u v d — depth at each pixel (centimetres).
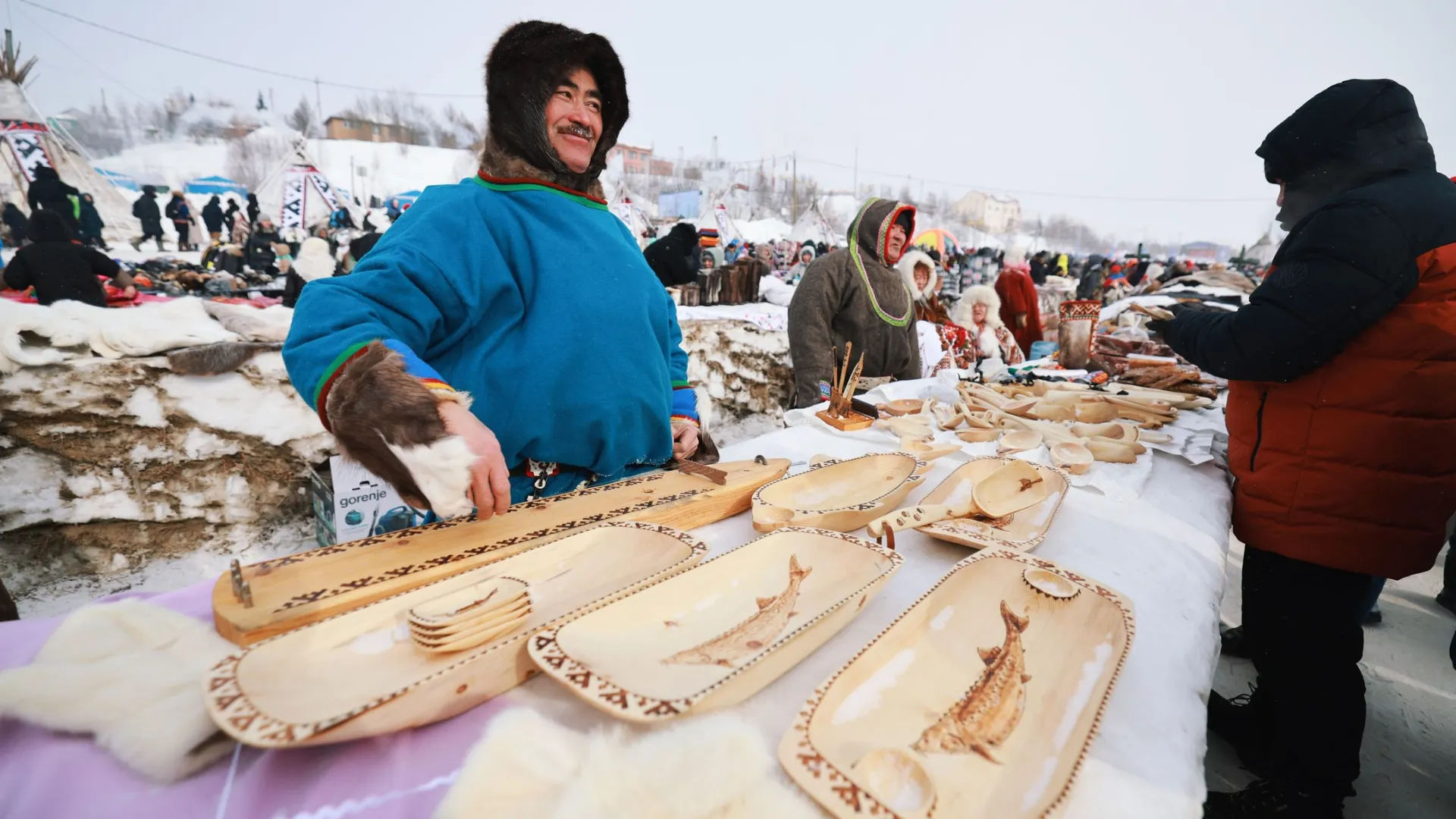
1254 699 170
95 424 245
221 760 51
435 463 75
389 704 51
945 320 371
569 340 110
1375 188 119
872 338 275
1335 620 135
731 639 67
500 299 110
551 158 117
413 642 62
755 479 116
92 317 255
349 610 67
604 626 65
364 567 78
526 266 112
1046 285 1047
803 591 78
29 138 1073
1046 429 159
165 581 255
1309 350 121
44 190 722
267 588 72
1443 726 187
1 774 48
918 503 116
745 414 489
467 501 78
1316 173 130
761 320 500
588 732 55
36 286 348
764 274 668
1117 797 51
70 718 50
